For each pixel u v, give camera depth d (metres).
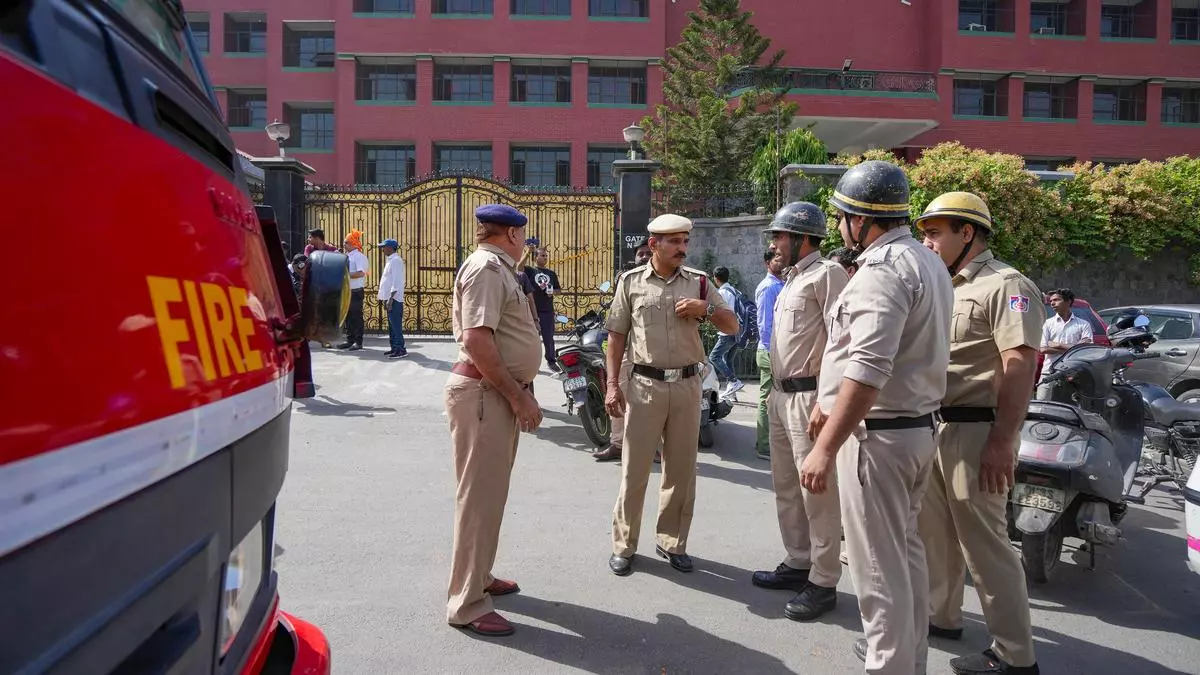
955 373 3.29
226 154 1.77
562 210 14.84
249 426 1.53
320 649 1.97
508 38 30.53
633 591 3.97
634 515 4.20
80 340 0.98
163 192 1.28
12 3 0.98
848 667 3.26
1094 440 3.99
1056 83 32.84
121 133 1.18
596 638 3.44
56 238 0.97
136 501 1.08
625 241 13.40
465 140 30.69
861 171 2.85
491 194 14.45
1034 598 4.11
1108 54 32.12
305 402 8.33
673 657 3.30
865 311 2.62
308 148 32.31
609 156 31.34
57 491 0.92
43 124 0.99
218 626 1.43
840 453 2.84
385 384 9.35
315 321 1.81
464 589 3.44
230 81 33.31
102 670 1.01
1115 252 13.46
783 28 32.03
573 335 7.95
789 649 3.41
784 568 4.08
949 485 3.27
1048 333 8.39
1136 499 5.46
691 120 23.06
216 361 1.38
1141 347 6.27
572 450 6.82
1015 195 12.43
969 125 31.62
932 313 2.74
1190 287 13.68
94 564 0.99
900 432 2.72
